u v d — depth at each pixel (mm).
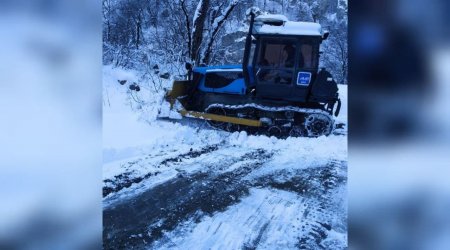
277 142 6539
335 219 3561
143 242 3121
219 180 4598
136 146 5668
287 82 7195
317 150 6043
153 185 4383
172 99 7578
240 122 7180
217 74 7730
